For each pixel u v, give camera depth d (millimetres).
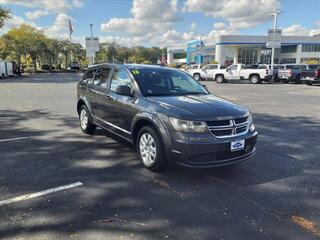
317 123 9359
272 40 32531
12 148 6234
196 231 3334
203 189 4406
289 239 3221
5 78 36000
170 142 4492
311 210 3848
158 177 4809
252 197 4180
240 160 4680
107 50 82250
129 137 5527
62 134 7469
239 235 3270
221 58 62344
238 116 4633
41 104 12852
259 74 29234
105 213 3682
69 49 71938
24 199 4004
